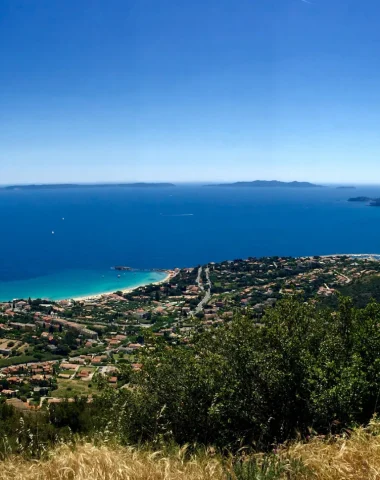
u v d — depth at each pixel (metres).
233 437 6.12
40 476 4.59
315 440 5.18
